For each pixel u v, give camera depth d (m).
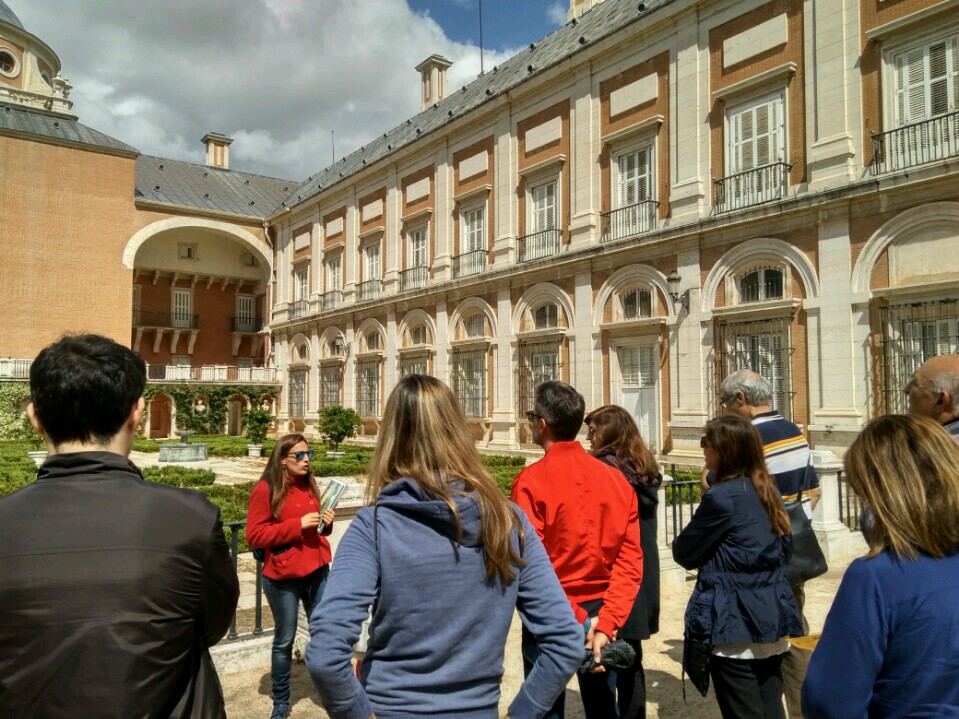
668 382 18.89
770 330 16.64
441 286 26.89
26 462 20.00
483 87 29.75
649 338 19.50
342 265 34.50
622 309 20.45
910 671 1.83
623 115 20.67
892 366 14.42
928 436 2.00
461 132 27.05
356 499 6.00
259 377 40.16
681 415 18.33
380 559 2.03
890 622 1.86
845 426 14.98
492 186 25.48
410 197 29.84
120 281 36.81
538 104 23.61
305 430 36.75
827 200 15.41
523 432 23.39
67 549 1.74
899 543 1.90
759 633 3.25
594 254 20.84
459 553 2.02
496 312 24.84
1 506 1.81
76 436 1.95
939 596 1.83
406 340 29.38
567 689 5.09
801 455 4.07
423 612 1.97
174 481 15.07
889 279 14.56
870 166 15.08
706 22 18.44
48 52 40.94
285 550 4.49
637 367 20.02
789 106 16.58
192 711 1.89
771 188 16.78
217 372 38.91
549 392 3.60
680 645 5.85
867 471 2.03
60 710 1.66
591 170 21.55
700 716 4.55
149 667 1.73
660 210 19.44
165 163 43.44
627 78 20.59
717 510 3.38
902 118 14.68
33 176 34.53
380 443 2.22
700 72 18.53
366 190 32.94
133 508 1.85
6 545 1.73
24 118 35.34
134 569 1.76
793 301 15.95
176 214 39.28
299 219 39.03
